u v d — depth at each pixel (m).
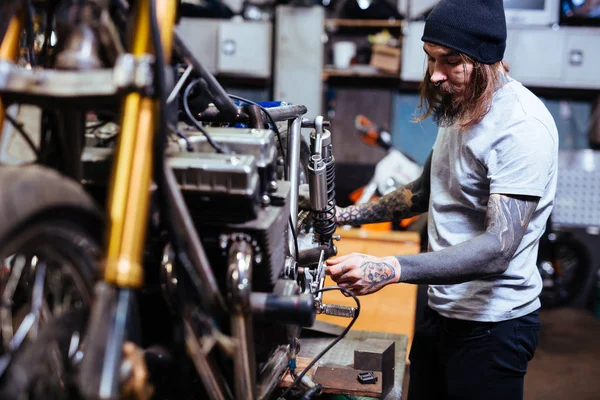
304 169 1.71
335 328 1.78
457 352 1.67
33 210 0.73
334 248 1.53
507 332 1.62
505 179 1.48
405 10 4.95
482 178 1.57
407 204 1.88
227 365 1.14
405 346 1.72
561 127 4.90
